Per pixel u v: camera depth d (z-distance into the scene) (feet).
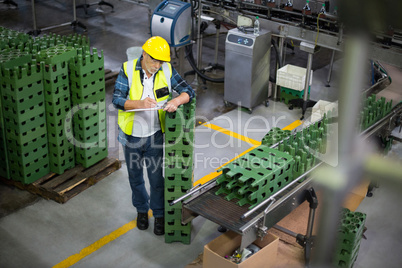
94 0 36.65
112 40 28.50
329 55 28.09
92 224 13.16
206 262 9.86
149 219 13.51
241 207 9.73
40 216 13.39
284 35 19.47
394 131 14.58
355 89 1.93
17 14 32.35
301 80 20.24
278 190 10.17
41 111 13.50
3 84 12.80
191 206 9.76
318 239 2.63
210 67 24.36
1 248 12.04
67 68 13.38
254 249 10.36
